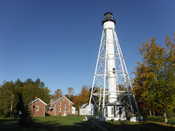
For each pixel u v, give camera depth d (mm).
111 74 39281
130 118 36438
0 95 50031
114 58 40094
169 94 28391
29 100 61562
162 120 38781
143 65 30969
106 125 29828
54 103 72688
